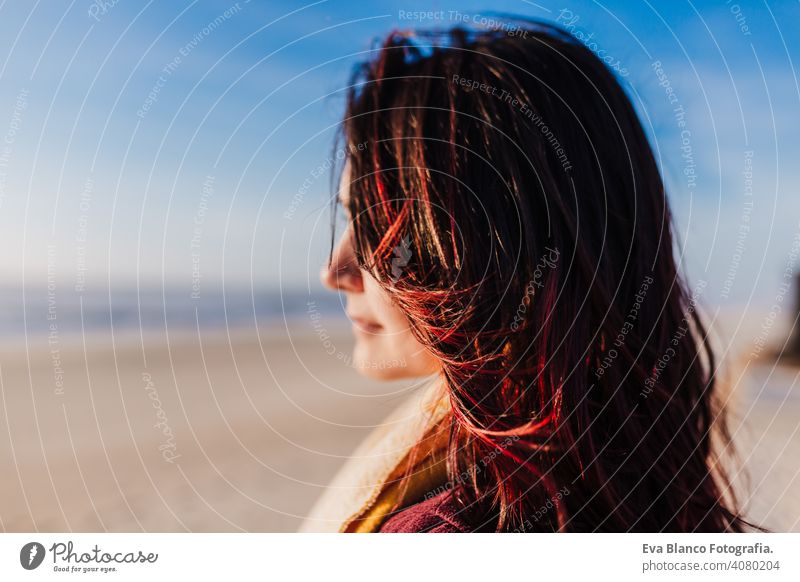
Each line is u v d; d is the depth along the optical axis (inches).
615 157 27.9
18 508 128.6
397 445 32.8
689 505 31.0
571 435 25.9
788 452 121.9
